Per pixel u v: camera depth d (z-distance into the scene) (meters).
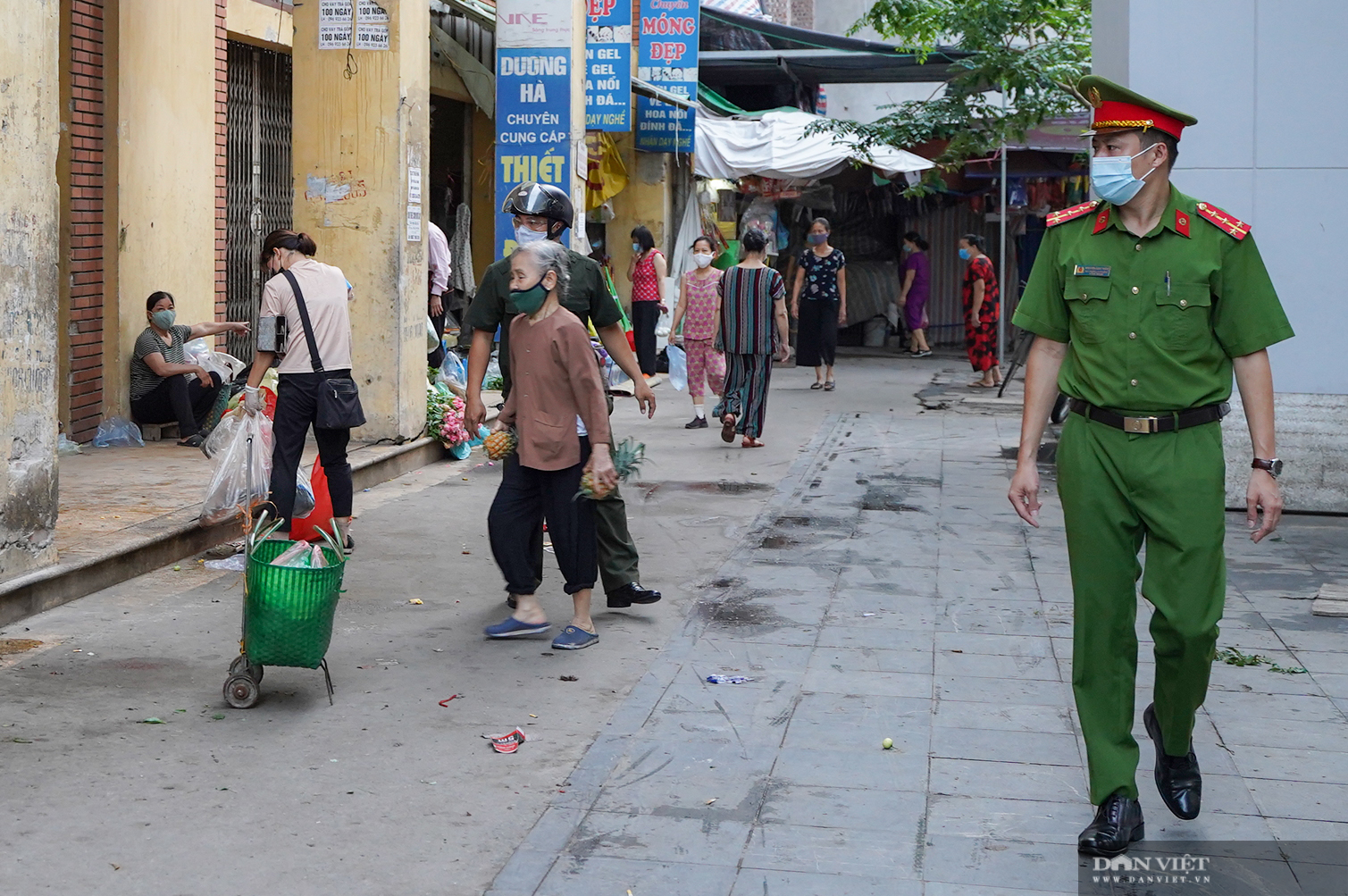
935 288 23.70
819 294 16.17
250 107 12.65
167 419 10.35
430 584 7.09
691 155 19.14
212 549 7.61
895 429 13.13
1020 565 7.61
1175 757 4.11
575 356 5.80
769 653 5.93
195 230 11.18
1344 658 5.85
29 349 6.14
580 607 6.05
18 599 6.13
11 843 3.93
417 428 10.79
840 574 7.37
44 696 5.20
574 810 4.25
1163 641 3.89
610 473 5.86
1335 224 8.80
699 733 4.93
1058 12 15.64
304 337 7.22
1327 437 8.99
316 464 7.74
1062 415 12.37
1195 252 3.82
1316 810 4.27
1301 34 8.70
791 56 20.31
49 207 6.22
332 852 3.94
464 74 16.98
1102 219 3.94
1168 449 3.86
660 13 17.41
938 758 4.70
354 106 10.30
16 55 5.93
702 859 3.91
